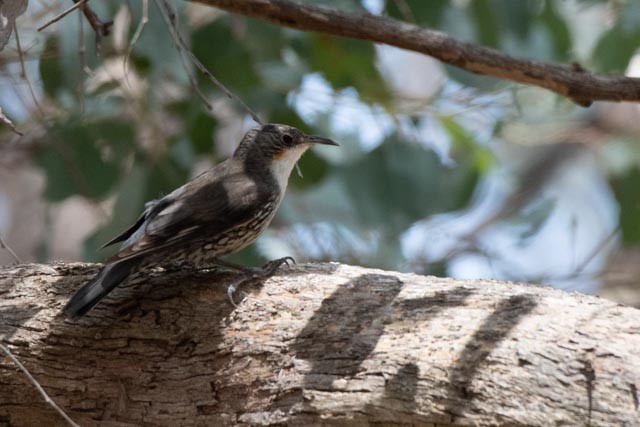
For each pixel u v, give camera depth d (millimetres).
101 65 12039
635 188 16062
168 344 8438
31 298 8773
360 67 13078
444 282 8422
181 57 8977
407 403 7547
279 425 7840
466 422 7414
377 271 8742
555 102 14328
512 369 7445
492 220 19516
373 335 7953
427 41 9297
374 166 13648
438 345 7727
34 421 8492
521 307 7910
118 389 8391
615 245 18328
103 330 8531
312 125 13633
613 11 13586
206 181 10117
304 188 13727
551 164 21531
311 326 8172
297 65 13594
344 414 7652
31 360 8438
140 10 11438
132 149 13305
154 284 8836
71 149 13078
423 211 13688
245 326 8328
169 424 8250
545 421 7277
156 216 9359
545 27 13797
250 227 10117
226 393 8156
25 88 13281
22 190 20234
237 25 12688
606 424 7203
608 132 18359
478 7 12898
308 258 14516
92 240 13234
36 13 12070
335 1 12227
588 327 7617
